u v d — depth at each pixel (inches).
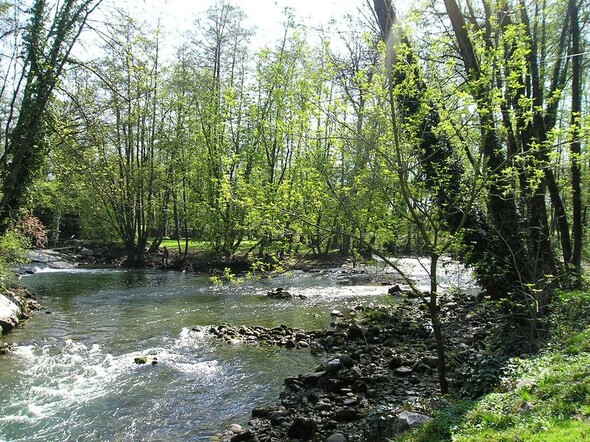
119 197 703.1
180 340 591.8
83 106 658.8
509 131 372.8
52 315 735.7
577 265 623.5
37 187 840.3
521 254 462.0
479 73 315.6
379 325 617.9
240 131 1299.2
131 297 917.2
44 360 504.4
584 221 981.8
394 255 402.6
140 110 924.0
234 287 1051.9
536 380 265.7
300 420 325.1
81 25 596.7
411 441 237.3
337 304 829.8
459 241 338.6
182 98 1424.7
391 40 318.0
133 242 1549.0
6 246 768.3
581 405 212.1
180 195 1556.3
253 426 348.2
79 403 393.7
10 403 391.9
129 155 1350.9
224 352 539.2
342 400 382.9
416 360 465.7
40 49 596.1
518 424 214.1
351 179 383.6
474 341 511.8
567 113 681.0
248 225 409.7
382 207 354.3
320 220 374.9
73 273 1311.5
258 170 1088.2
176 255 1556.3
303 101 343.6
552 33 682.8
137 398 405.4
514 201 470.3
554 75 642.2
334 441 300.0
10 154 653.9
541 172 348.2
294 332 624.7
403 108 329.4
